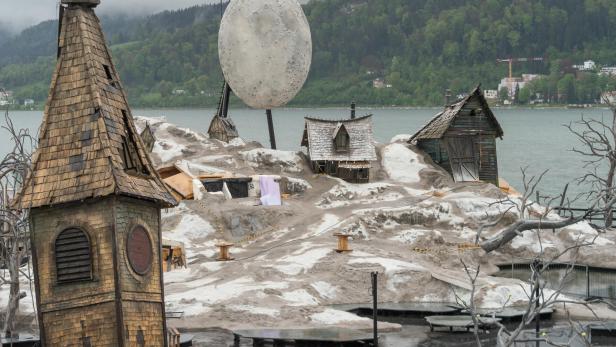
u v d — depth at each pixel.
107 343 56.91
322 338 75.56
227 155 124.44
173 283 90.81
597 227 115.25
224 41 128.62
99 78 59.19
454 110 125.31
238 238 105.56
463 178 123.50
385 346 75.81
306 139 125.88
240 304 83.69
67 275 57.31
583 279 101.12
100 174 57.19
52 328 57.50
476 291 89.81
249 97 128.75
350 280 91.12
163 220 106.56
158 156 123.50
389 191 118.31
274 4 127.12
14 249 69.81
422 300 89.75
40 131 58.75
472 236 108.94
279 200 113.00
